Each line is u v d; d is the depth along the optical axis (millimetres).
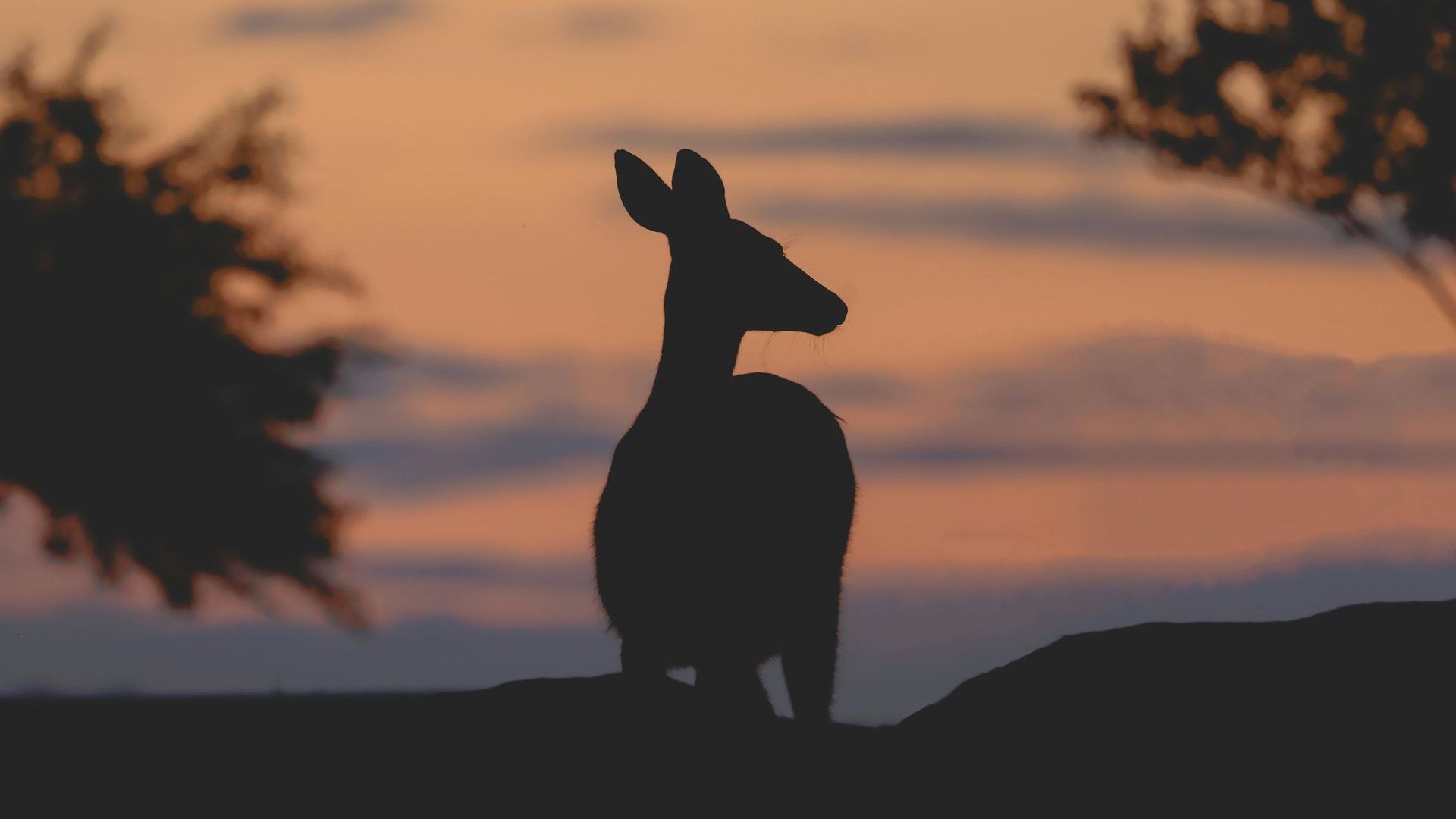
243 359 78312
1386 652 24578
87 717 29125
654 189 21984
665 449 20094
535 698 26859
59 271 76000
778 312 21484
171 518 75375
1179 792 21031
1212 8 47250
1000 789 21219
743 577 19547
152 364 76500
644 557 19891
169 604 73688
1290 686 24453
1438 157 45469
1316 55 45812
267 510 76188
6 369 74875
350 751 24344
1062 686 26719
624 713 20750
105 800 22078
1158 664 26562
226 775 23078
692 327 21469
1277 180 47656
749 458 19688
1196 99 47344
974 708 26922
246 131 81125
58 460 75312
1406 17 44844
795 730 20281
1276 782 21391
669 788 20219
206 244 78688
